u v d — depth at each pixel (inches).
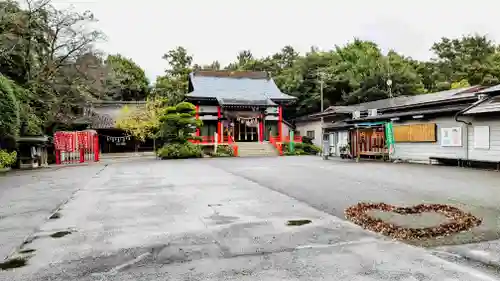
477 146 561.9
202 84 1342.3
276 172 534.0
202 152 1032.8
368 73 1393.9
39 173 615.2
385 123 729.0
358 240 180.9
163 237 191.5
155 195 335.6
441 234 186.9
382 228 195.9
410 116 678.5
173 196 327.6
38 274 141.5
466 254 157.4
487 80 1354.6
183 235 194.5
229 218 233.8
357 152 773.3
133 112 1268.5
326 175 482.9
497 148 527.2
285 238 185.9
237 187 380.8
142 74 1987.0
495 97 534.6
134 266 149.2
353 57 1583.4
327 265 146.6
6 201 319.3
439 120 637.3
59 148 915.4
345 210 251.0
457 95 659.4
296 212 250.2
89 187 406.9
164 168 652.7
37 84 857.5
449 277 132.8
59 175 568.4
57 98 910.4
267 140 1273.4
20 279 136.7
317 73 1448.1
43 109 900.0
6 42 754.8
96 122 1296.8
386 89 1309.1
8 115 647.1
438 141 639.1
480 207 256.4
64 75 920.9
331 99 1470.2
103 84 1025.5
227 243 178.9
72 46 906.7
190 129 1035.3
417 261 149.9
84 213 259.1
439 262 148.4
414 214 234.7
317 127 1226.6
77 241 187.0
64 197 337.7
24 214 260.2
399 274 136.3
